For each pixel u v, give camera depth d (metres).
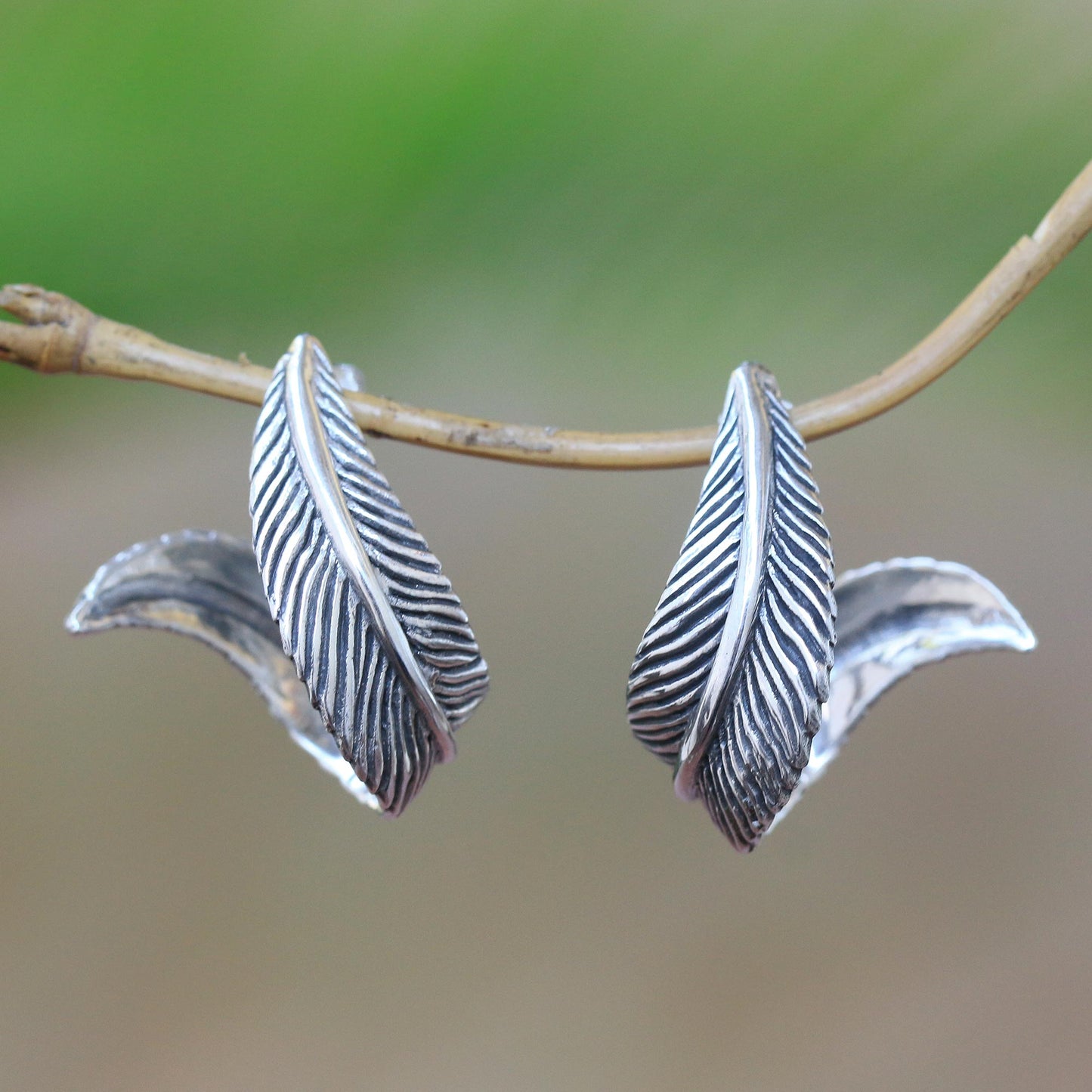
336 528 0.22
